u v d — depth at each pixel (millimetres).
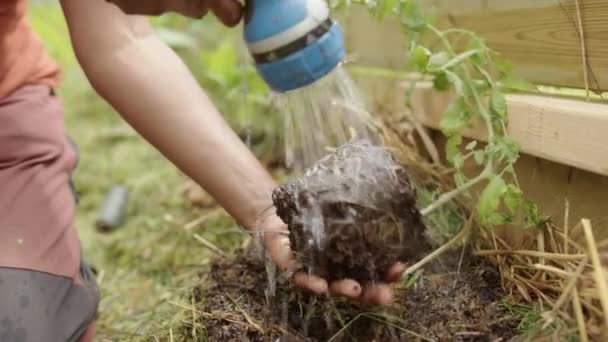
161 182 1917
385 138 1315
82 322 948
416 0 1382
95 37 1064
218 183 1029
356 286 829
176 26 2412
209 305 1056
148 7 877
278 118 1713
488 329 919
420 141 1382
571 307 853
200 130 1039
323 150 1112
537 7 1068
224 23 921
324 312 978
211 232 1491
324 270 850
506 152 990
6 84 1039
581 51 994
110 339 1146
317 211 835
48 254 950
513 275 995
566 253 929
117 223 1699
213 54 2055
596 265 786
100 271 1467
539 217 993
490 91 1090
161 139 1048
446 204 1185
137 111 1049
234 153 1037
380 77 1568
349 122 1174
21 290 896
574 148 908
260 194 1020
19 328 868
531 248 1023
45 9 3010
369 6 1086
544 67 1079
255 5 890
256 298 1040
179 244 1497
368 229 829
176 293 1244
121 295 1345
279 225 971
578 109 912
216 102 2074
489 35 1198
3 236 939
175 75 1071
